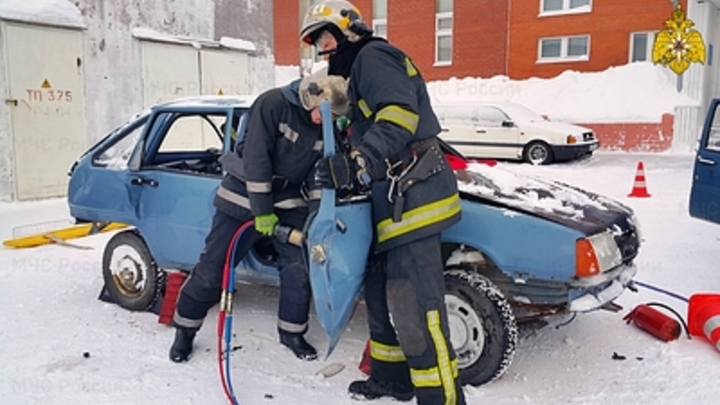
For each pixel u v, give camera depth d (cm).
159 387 326
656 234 645
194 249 404
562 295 322
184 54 1051
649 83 1697
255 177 313
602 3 1825
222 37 1121
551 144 1345
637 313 396
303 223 338
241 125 392
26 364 352
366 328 411
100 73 930
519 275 321
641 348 371
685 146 1588
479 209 325
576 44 1905
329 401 314
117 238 449
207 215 394
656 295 460
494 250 321
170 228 411
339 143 292
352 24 286
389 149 245
